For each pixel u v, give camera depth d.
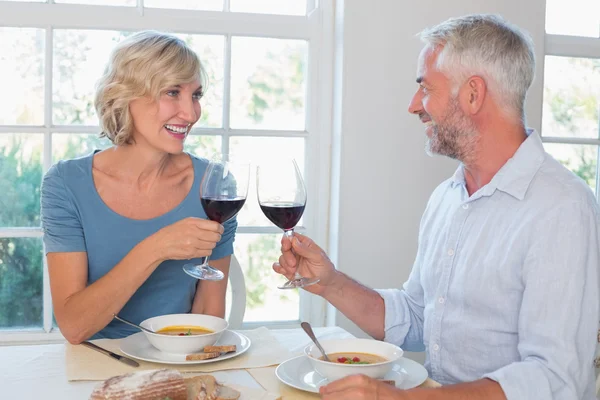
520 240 1.41
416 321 1.77
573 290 1.30
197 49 2.67
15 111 2.55
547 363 1.26
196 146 2.70
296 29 2.72
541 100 2.87
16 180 2.57
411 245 2.73
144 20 2.59
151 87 1.74
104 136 1.91
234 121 2.73
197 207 1.90
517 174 1.46
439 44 1.55
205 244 1.56
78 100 2.59
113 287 1.58
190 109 1.79
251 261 2.79
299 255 1.68
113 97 1.77
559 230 1.34
